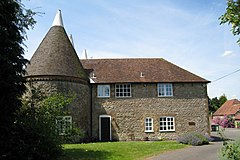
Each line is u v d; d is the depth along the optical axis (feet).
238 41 19.19
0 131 40.50
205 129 91.35
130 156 49.70
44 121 47.47
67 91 78.89
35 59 81.71
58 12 90.58
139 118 89.71
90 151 55.31
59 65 79.92
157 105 90.89
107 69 96.27
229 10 18.66
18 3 45.83
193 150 57.52
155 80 91.81
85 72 91.56
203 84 93.97
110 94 90.12
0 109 41.09
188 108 91.86
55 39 85.30
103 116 88.84
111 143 71.82
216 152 54.13
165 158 47.57
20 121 44.55
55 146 45.75
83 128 82.28
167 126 90.27
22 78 45.09
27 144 41.04
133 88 91.09
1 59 39.81
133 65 99.50
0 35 40.65
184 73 96.48
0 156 37.99
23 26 46.34
